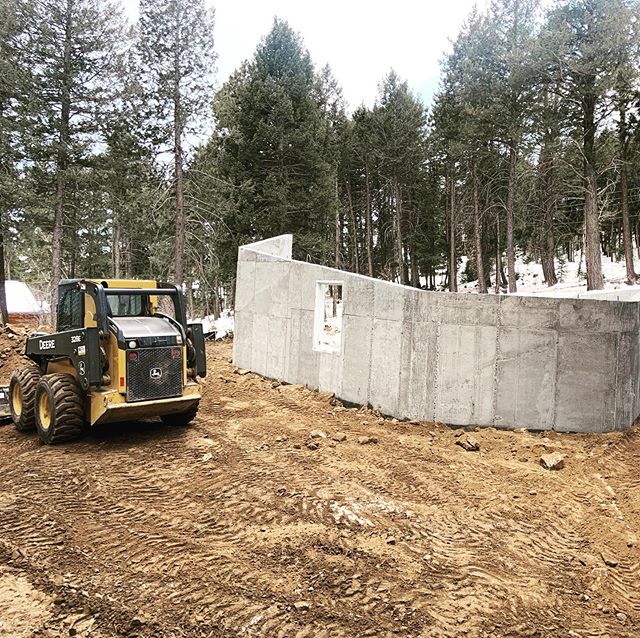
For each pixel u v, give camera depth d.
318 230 25.19
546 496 6.34
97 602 3.89
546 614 4.00
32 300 29.08
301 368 11.55
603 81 17.94
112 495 5.90
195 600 3.95
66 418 7.43
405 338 9.27
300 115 23.28
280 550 4.77
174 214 20.47
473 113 23.05
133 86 18.78
